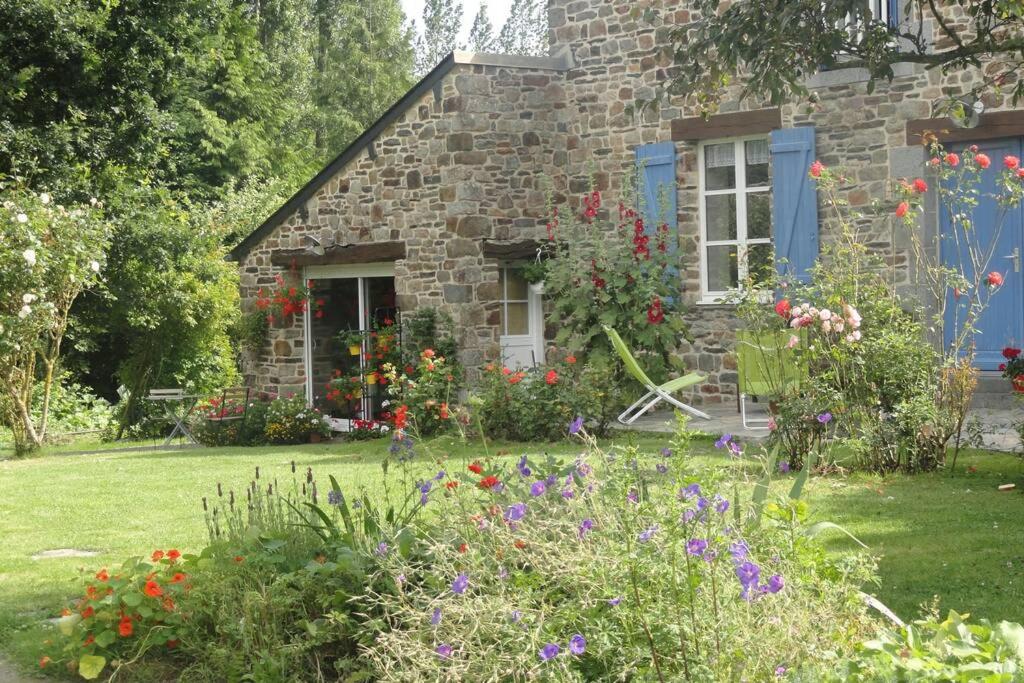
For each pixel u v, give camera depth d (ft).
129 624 14.48
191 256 58.65
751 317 28.94
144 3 59.98
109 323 60.49
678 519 10.61
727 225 41.39
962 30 35.81
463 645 10.87
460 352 42.24
